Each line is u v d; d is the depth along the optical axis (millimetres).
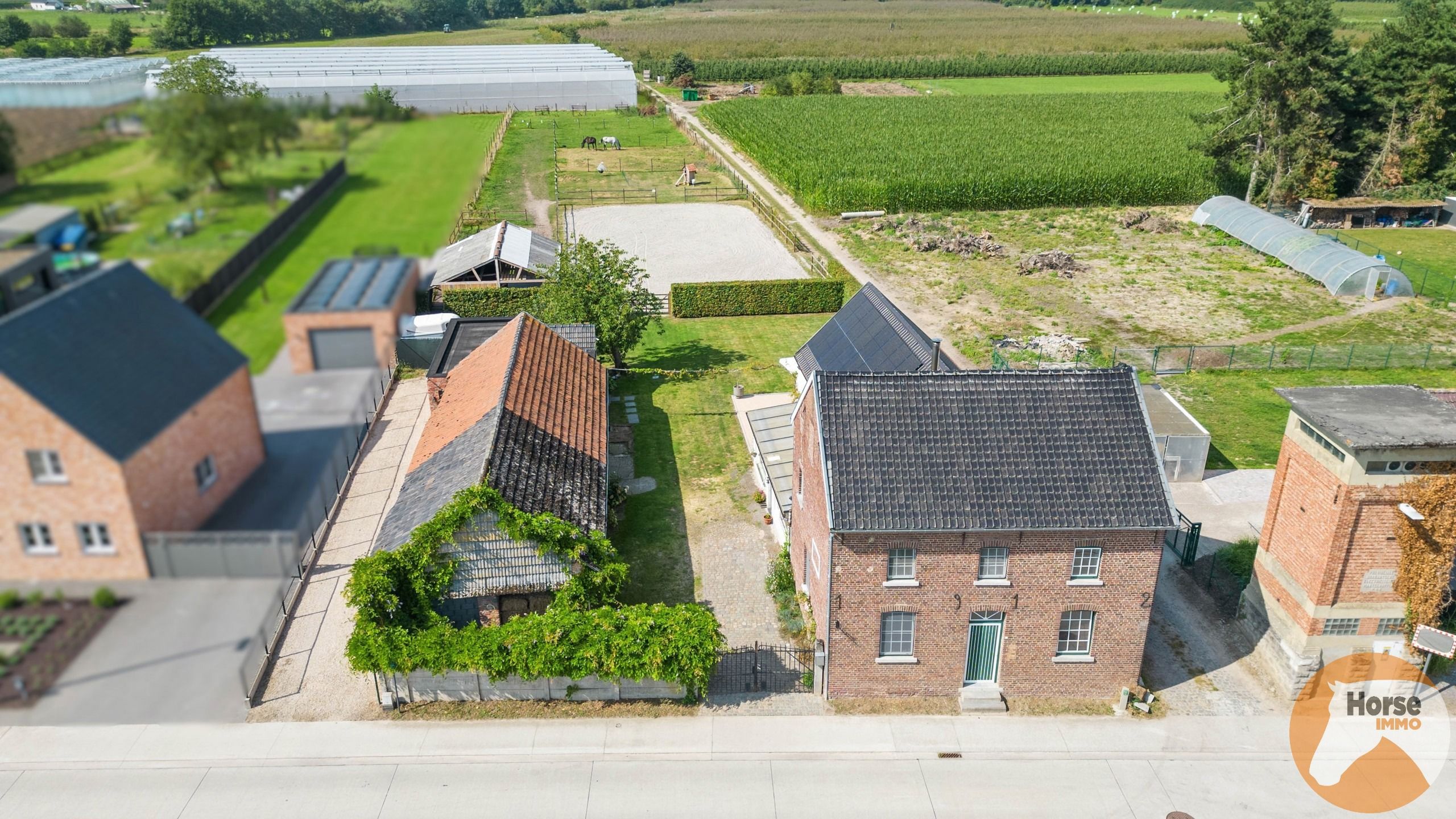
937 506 23734
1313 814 21891
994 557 24234
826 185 74562
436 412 35156
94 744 22766
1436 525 23281
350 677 25531
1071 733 24375
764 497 35250
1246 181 78125
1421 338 50625
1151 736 24266
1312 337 50906
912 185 75250
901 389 25406
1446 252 65688
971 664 25531
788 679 26141
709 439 40250
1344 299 56719
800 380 37625
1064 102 113062
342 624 27422
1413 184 75438
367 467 35719
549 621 24422
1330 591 24516
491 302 50531
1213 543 32750
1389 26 75000
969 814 21828
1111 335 51250
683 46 165625
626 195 80062
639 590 30031
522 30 182375
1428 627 24188
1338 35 130500
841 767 23141
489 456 26859
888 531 23297
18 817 20812
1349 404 24875
